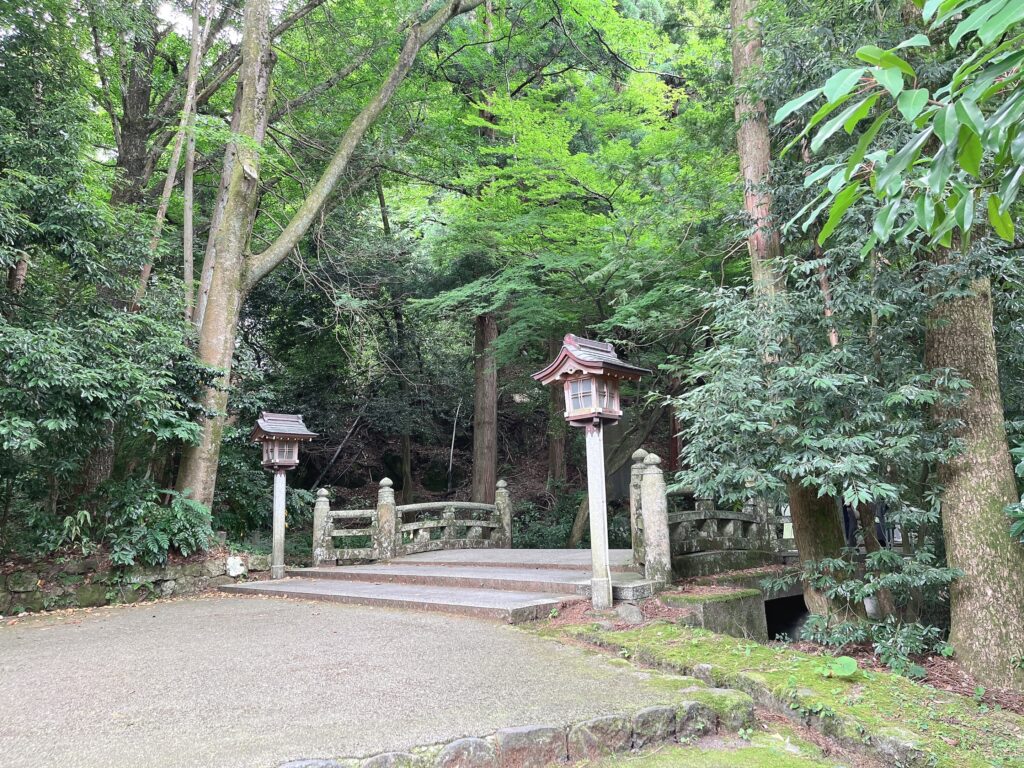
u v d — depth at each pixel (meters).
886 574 5.22
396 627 5.38
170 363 8.10
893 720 3.37
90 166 8.08
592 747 3.03
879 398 5.07
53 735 2.97
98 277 7.63
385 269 14.53
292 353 15.39
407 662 4.22
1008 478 5.06
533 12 12.98
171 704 3.41
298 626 5.57
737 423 5.00
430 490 17.69
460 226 11.45
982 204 4.18
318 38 12.14
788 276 5.92
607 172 9.81
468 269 13.34
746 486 5.31
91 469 8.81
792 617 7.80
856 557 6.17
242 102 10.02
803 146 6.06
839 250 5.13
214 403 9.39
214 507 10.69
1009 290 5.87
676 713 3.29
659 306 9.26
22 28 8.05
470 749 2.79
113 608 7.09
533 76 13.50
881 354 5.41
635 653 4.42
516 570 7.67
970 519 5.05
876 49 1.27
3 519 7.46
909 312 5.31
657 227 8.53
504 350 11.84
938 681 4.85
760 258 6.58
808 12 6.05
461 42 12.91
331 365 15.39
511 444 18.66
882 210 1.65
